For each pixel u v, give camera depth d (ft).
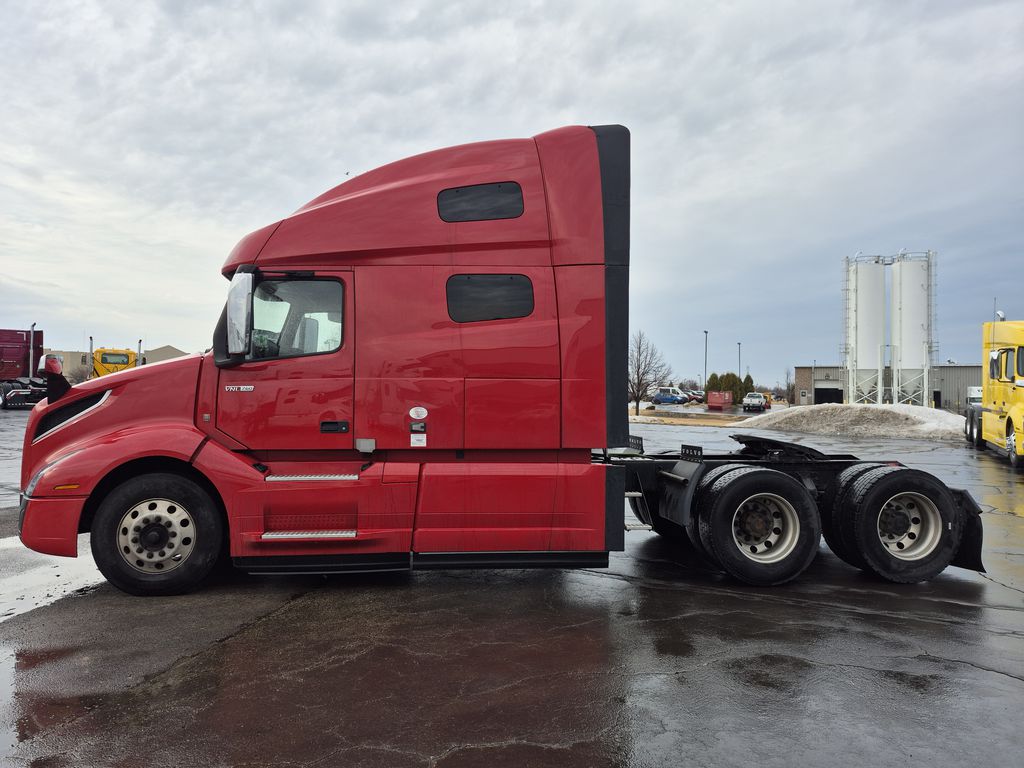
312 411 17.44
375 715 10.85
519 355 17.72
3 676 12.31
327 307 17.79
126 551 17.03
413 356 17.58
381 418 17.51
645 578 19.72
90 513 17.65
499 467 17.69
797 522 18.89
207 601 17.02
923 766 9.43
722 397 180.65
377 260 17.74
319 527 17.33
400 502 17.42
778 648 13.91
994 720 10.79
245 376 17.49
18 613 15.97
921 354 126.11
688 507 19.06
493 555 17.62
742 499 18.70
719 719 10.77
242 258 17.78
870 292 128.26
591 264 17.97
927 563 19.25
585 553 17.81
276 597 17.42
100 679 12.19
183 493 17.11
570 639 14.39
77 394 17.62
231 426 17.44
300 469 17.58
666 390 210.79
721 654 13.56
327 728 10.41
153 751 9.70
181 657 13.26
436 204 17.92
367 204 17.88
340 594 17.75
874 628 15.23
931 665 13.05
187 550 17.24
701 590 18.40
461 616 15.94
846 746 9.95
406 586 18.60
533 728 10.45
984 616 16.22
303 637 14.43
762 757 9.63
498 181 18.07
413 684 12.05
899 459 56.08
